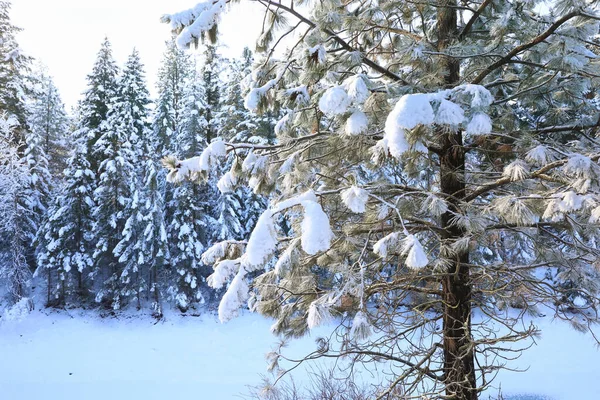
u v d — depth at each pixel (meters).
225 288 21.95
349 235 4.18
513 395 11.04
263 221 2.88
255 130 20.47
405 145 2.55
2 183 20.48
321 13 4.34
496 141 4.57
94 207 21.58
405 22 5.42
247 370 15.66
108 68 23.16
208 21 3.93
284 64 4.80
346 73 4.37
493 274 4.54
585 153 3.96
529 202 3.70
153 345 18.23
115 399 12.89
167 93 24.88
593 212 2.86
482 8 4.43
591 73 3.88
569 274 4.33
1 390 13.52
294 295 4.21
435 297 5.34
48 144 26.56
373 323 3.76
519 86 4.66
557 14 3.66
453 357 4.28
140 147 23.11
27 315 19.56
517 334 3.89
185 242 20.86
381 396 4.06
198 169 4.25
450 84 4.27
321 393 7.19
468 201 4.52
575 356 14.55
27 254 22.83
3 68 24.39
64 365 16.14
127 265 20.33
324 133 4.58
